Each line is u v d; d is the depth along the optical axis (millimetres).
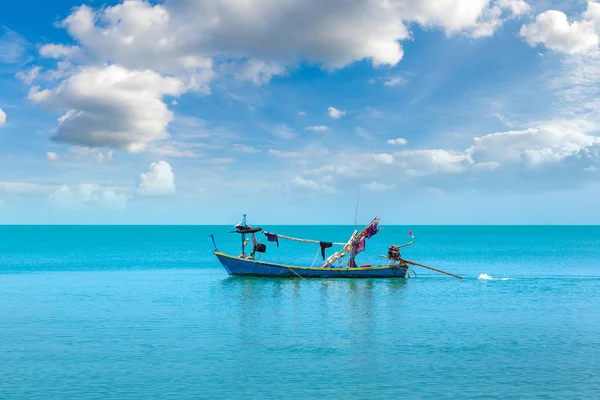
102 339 29141
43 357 25562
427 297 43969
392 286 50500
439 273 65375
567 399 20172
